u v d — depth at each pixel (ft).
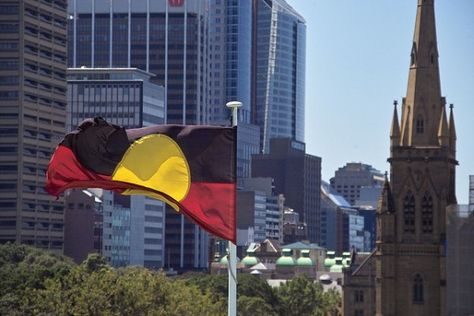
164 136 333.83
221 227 332.39
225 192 333.62
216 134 334.44
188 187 333.01
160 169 334.44
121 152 334.24
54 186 335.88
